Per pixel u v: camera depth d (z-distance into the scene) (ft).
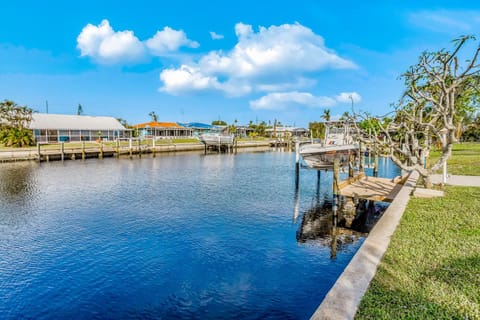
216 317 19.89
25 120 145.69
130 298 22.09
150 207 46.78
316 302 21.43
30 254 29.37
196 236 33.96
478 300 12.71
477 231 20.77
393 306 12.23
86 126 167.22
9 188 61.46
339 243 32.35
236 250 30.14
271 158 132.05
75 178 73.97
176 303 21.40
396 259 16.56
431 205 28.02
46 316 20.22
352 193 36.27
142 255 29.01
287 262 27.55
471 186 37.58
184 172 85.87
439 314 11.74
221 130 188.14
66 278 24.89
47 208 46.11
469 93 40.55
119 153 131.44
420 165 35.60
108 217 41.39
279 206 48.11
